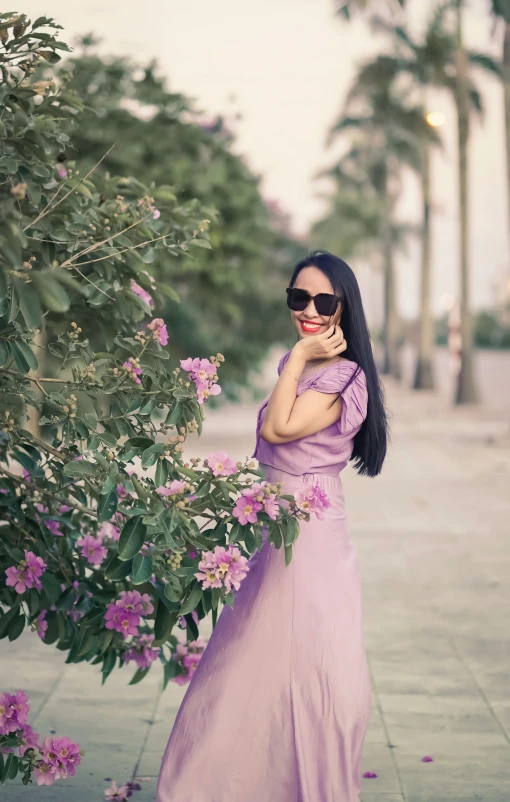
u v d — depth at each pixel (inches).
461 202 1156.5
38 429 358.3
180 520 116.6
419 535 367.2
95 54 526.6
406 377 2021.4
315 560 125.3
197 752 122.6
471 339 1140.5
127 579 142.4
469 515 413.4
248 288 665.0
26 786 151.3
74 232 131.7
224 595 117.8
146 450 118.0
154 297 150.7
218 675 124.9
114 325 150.7
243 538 117.9
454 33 1189.1
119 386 126.3
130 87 549.0
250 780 122.6
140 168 550.3
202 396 124.6
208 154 596.4
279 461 127.7
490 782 154.6
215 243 577.9
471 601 269.9
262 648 123.7
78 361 135.9
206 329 662.5
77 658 148.5
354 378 126.4
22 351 122.8
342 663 122.6
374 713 185.8
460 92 1182.3
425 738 173.3
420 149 1603.1
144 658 153.3
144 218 139.3
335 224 1993.1
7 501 137.0
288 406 123.7
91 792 149.3
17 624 136.6
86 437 125.2
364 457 132.5
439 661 217.5
